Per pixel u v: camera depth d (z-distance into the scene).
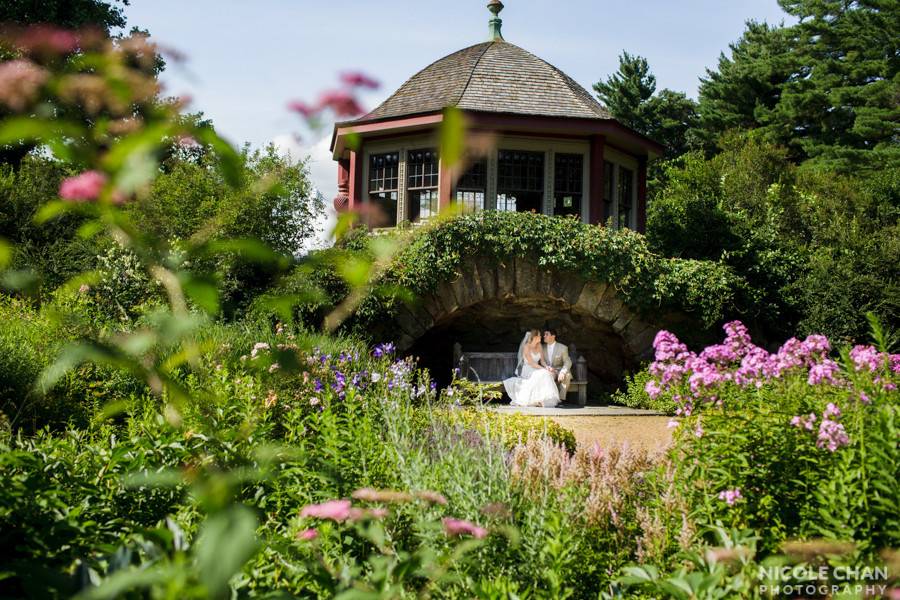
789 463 3.65
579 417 11.84
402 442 4.01
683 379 4.75
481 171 15.16
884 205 23.00
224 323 9.19
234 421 4.62
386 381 6.71
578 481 4.01
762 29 41.53
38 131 1.10
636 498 4.05
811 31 34.12
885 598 2.35
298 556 2.47
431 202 14.44
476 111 14.70
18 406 5.82
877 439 3.23
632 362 14.74
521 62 16.91
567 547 3.09
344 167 18.97
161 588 1.37
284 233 13.93
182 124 1.16
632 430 10.54
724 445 3.76
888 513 3.09
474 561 2.81
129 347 1.21
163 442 3.13
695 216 16.28
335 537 2.80
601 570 3.40
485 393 7.97
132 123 1.18
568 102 16.03
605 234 13.91
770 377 4.64
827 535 3.13
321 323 11.83
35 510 2.38
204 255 1.42
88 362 6.53
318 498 3.39
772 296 15.35
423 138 15.39
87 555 2.28
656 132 42.94
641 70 43.97
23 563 1.68
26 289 1.49
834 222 21.50
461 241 13.33
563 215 16.05
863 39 31.66
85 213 1.26
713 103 39.00
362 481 3.58
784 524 3.55
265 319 9.11
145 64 1.29
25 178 13.12
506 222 13.55
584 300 13.94
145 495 2.97
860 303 14.82
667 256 16.27
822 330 14.77
